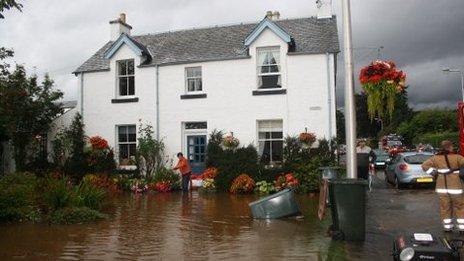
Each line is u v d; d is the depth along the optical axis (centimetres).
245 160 2119
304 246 936
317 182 1888
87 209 1323
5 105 2181
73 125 2472
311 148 2106
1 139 2519
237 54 2306
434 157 1065
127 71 2495
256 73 2261
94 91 2517
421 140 4622
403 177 1986
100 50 2656
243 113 2264
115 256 888
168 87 2392
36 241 1028
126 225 1227
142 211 1491
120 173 2370
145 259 863
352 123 984
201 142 2353
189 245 975
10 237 1074
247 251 908
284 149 2142
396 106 1120
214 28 2580
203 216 1368
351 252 873
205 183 2073
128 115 2450
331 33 2302
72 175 2319
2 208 1272
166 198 1869
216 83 2312
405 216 1265
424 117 5225
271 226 1177
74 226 1218
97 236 1080
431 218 1226
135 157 2367
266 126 2258
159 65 2412
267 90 2234
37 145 2492
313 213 1373
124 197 1928
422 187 2047
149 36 2667
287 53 2206
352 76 986
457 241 617
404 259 589
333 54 2169
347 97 987
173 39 2580
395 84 1065
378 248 902
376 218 1238
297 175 1947
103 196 1557
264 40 2252
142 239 1043
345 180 971
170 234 1098
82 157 2375
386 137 5062
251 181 2016
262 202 1302
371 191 1889
